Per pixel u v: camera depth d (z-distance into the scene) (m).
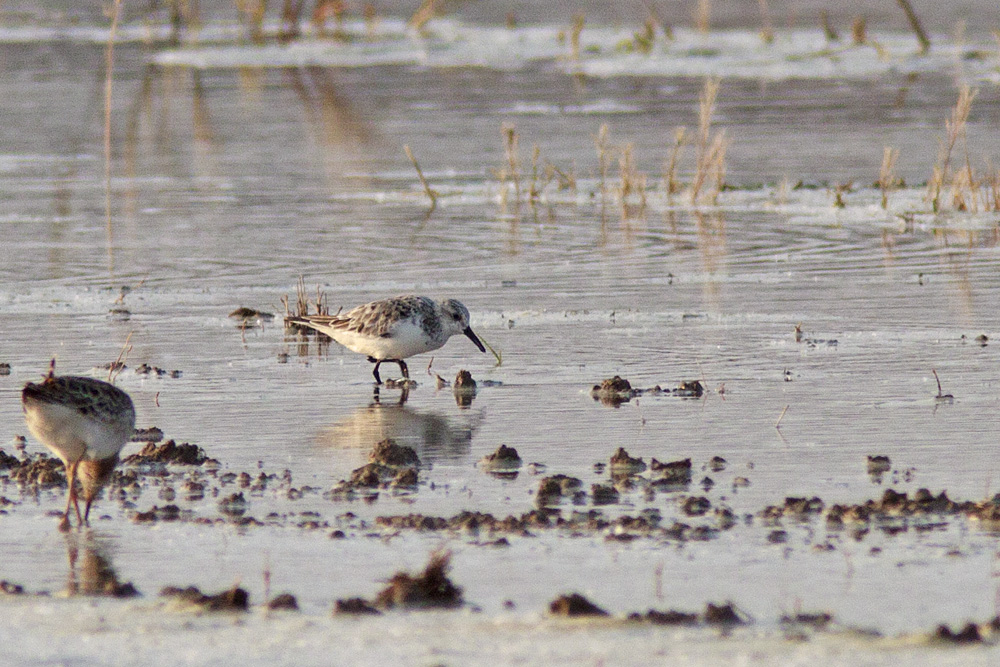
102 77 45.25
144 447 13.20
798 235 24.66
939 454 12.59
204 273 22.06
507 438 13.51
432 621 8.94
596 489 11.63
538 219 26.56
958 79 42.59
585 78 44.56
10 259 23.12
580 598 9.06
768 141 34.03
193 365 16.66
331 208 27.69
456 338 17.88
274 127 37.22
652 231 25.28
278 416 14.45
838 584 9.51
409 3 62.16
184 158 33.34
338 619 9.02
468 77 45.09
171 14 55.47
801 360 16.31
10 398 15.05
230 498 11.59
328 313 18.80
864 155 32.03
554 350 17.14
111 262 22.89
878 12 57.50
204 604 9.26
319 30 53.22
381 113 39.06
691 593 9.42
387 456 12.61
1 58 49.03
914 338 17.28
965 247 23.31
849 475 12.02
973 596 9.26
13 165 32.50
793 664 8.09
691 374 15.81
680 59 47.59
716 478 12.02
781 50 48.78
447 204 28.09
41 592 9.68
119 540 10.75
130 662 8.31
